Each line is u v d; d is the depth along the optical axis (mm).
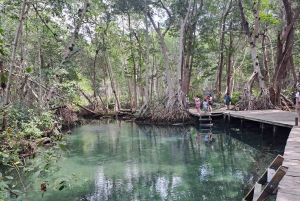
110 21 22375
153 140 13539
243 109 18062
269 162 8359
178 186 6773
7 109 6977
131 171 8234
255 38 18172
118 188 6797
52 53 17578
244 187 6449
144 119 20938
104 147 12133
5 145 7273
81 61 26016
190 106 26562
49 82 13383
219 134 14383
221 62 26172
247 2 20328
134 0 20438
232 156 9562
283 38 16922
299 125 9703
